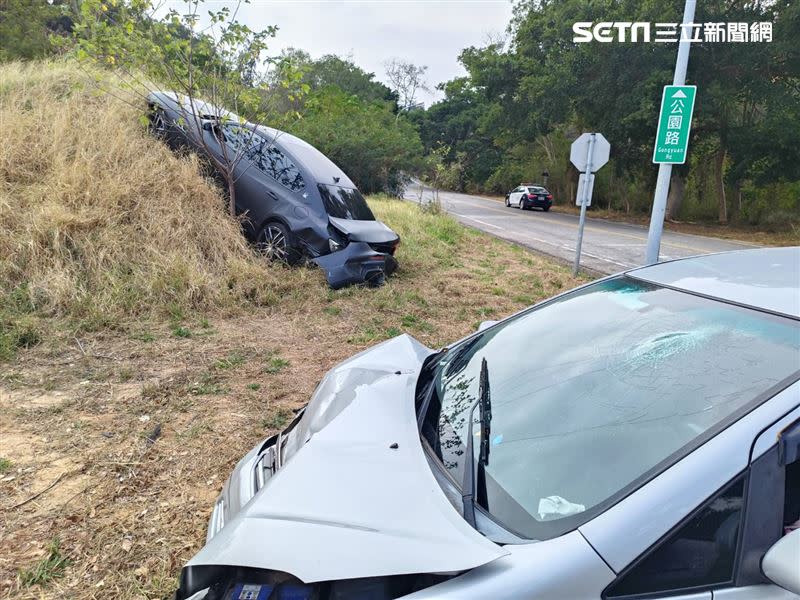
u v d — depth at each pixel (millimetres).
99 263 6527
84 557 2746
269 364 5355
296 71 9227
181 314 6359
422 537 1467
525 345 2359
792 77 26453
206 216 7977
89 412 4152
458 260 11672
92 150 8016
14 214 6715
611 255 15180
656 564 1333
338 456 1838
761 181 27344
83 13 8234
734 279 2174
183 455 3697
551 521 1495
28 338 5223
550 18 31703
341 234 8109
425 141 72312
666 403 1715
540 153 48188
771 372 1628
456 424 2000
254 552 1495
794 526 1527
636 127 28188
